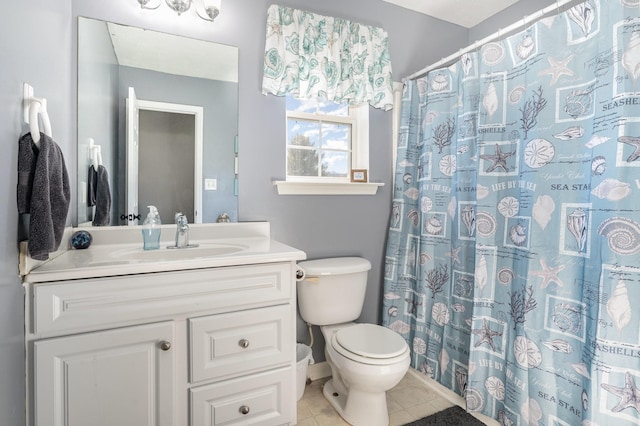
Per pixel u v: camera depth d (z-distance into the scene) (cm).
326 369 197
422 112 199
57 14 121
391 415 164
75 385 98
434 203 189
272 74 171
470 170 170
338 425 155
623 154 109
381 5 206
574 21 126
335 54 185
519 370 141
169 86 159
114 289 102
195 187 164
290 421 131
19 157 87
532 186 139
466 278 173
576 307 125
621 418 109
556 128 131
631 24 108
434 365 189
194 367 113
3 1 77
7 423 81
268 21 171
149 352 107
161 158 158
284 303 129
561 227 129
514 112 147
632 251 108
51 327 94
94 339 99
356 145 214
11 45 81
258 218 177
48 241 90
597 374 114
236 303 119
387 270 209
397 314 208
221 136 168
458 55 176
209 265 113
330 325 183
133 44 152
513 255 148
